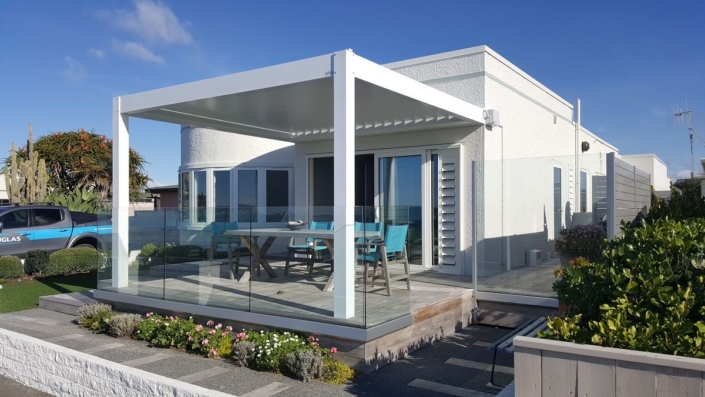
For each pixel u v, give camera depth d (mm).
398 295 6074
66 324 7789
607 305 3299
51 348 5523
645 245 3641
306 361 5117
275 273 6238
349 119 5707
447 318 7004
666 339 2990
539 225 7520
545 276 7344
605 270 3596
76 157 25672
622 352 2791
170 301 7242
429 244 9336
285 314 6062
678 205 8969
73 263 12203
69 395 5316
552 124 12273
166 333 6477
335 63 5785
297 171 11297
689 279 3365
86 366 5117
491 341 6707
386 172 9852
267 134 10453
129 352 6262
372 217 5949
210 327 6645
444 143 9125
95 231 13805
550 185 7508
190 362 5812
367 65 5984
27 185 17172
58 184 24828
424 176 9359
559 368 2963
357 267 5656
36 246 12758
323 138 10594
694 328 3088
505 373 5398
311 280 6039
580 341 3168
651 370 2723
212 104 7660
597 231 6961
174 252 7285
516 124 10102
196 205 14195
